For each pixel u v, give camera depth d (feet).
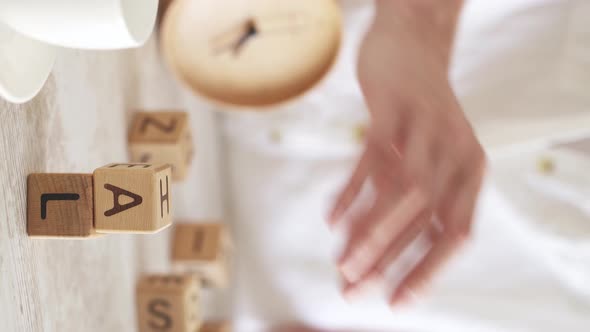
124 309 2.50
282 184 3.42
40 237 2.08
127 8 1.90
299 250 3.41
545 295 3.25
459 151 2.35
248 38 2.91
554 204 3.22
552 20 3.21
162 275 2.63
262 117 3.40
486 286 3.29
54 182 2.08
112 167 2.11
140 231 2.10
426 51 2.48
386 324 3.35
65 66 2.21
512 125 3.20
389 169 2.43
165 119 2.55
